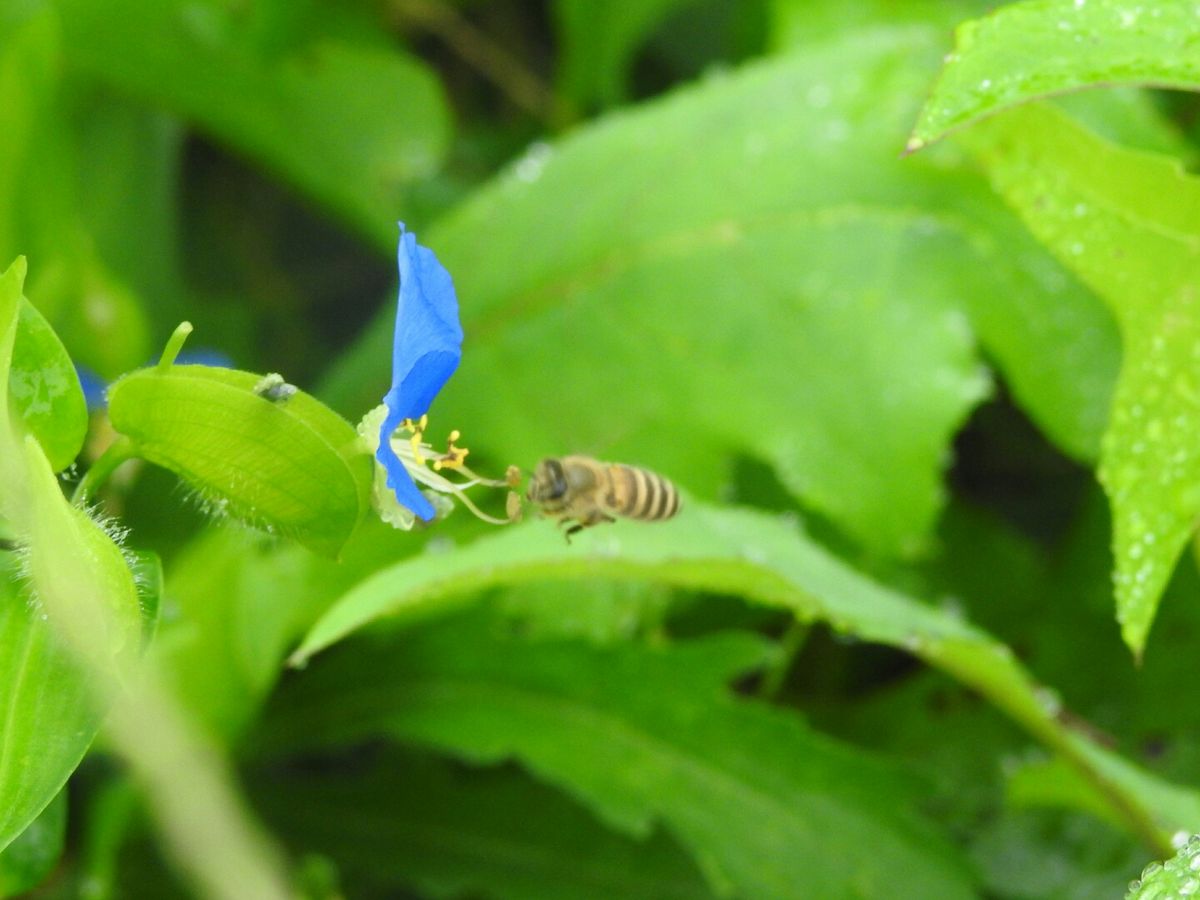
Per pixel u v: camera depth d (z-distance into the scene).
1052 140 0.23
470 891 0.32
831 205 0.32
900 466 0.31
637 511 0.24
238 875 0.28
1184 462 0.23
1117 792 0.27
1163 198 0.22
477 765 0.32
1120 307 0.23
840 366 0.31
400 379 0.21
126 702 0.24
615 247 0.32
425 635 0.31
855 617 0.26
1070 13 0.21
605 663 0.30
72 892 0.31
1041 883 0.31
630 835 0.31
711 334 0.32
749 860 0.28
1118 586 0.23
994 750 0.32
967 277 0.31
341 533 0.22
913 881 0.28
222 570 0.29
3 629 0.21
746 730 0.29
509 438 0.32
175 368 0.21
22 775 0.21
